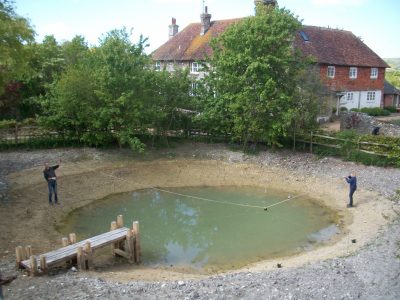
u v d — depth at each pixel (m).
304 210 21.20
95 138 27.45
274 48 27.08
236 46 27.39
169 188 24.47
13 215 18.66
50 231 17.70
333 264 13.91
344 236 17.58
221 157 28.30
